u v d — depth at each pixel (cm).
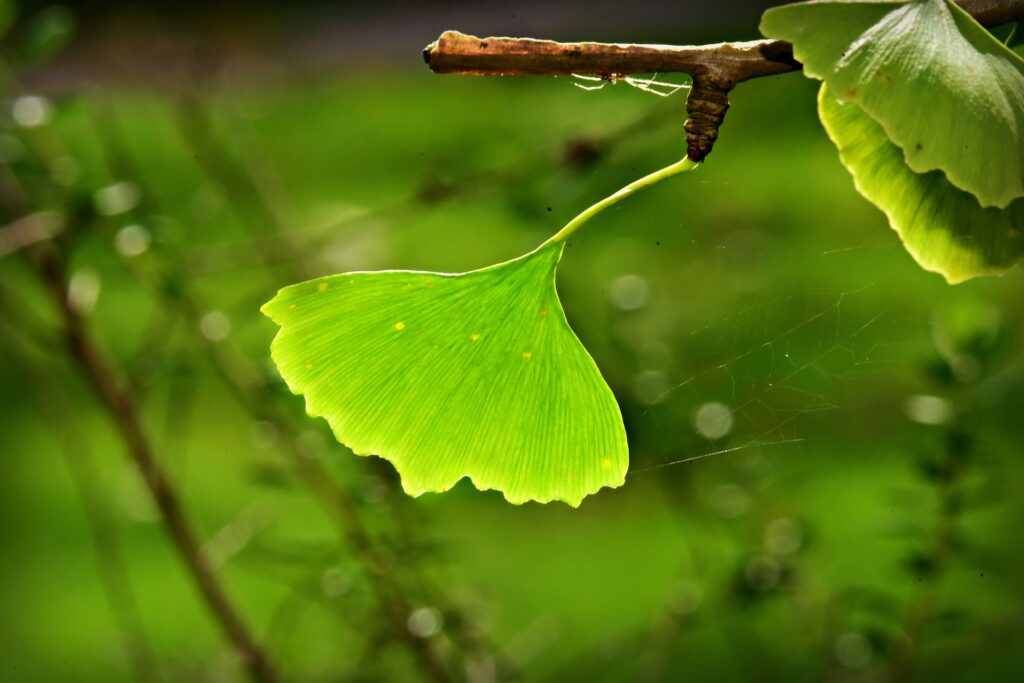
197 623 228
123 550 264
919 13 65
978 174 64
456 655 128
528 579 218
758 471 124
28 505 287
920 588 112
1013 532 157
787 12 65
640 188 65
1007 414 153
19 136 119
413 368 66
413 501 117
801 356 186
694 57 65
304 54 668
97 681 216
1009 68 65
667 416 114
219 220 150
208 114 146
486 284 66
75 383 223
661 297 133
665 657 134
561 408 66
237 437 286
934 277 175
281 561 126
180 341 152
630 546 230
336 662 135
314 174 376
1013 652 175
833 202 200
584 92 143
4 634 235
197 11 404
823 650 126
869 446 182
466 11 748
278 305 65
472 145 127
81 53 461
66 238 119
